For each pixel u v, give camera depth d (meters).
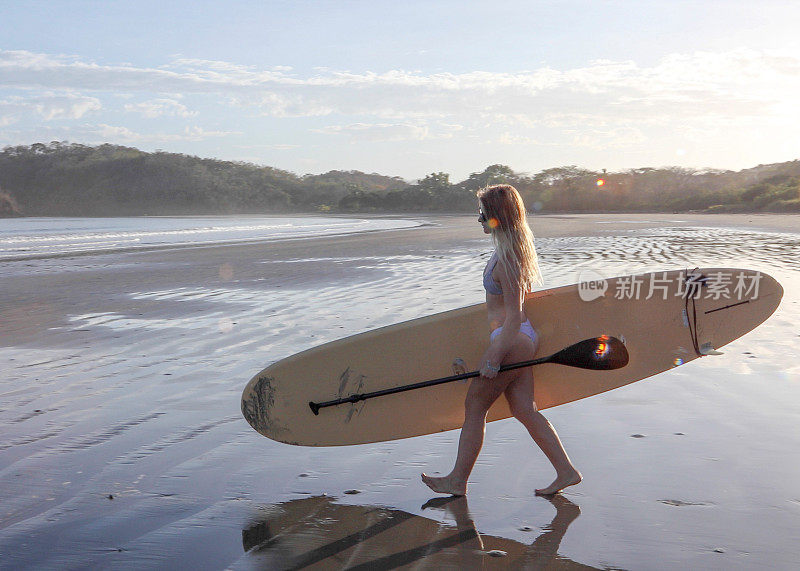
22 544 2.49
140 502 2.87
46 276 13.29
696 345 3.33
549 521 2.62
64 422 4.03
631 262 13.34
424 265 13.94
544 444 2.90
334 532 2.58
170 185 146.12
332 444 3.13
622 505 2.74
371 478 3.11
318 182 157.12
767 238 21.08
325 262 15.44
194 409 4.27
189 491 2.99
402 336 3.16
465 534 2.54
